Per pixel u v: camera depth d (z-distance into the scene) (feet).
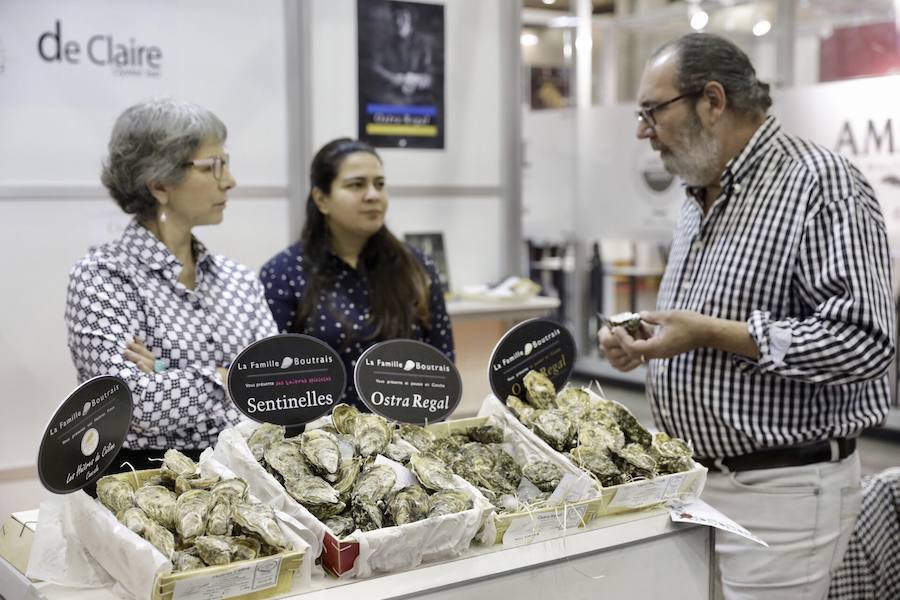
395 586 4.22
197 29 11.16
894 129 14.28
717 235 6.77
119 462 6.04
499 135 13.76
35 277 10.42
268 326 6.87
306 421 5.27
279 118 11.84
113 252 6.33
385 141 12.72
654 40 21.52
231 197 11.57
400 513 4.36
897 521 9.19
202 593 3.86
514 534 4.72
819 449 6.55
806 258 6.28
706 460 6.75
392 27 12.59
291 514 4.37
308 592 4.12
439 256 13.29
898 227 14.35
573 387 5.97
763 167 6.64
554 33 20.72
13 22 10.02
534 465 5.08
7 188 10.14
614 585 4.88
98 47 10.53
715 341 6.26
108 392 4.39
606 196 19.13
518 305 12.91
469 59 13.34
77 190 10.54
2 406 10.33
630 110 18.49
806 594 6.62
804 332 6.06
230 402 6.28
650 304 21.74
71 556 4.32
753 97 6.68
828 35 18.53
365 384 5.31
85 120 10.53
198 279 6.65
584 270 22.07
